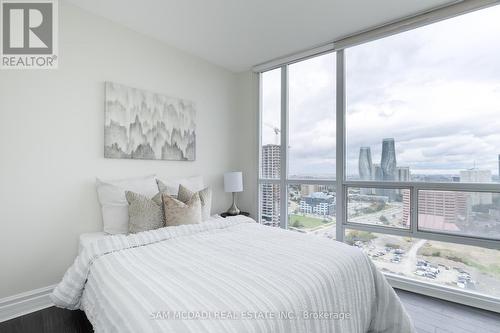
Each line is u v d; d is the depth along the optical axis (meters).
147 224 2.12
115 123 2.43
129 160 2.55
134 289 1.07
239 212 3.35
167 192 2.54
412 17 2.35
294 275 1.20
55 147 2.12
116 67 2.47
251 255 1.47
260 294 1.02
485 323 1.86
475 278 2.15
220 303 0.95
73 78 2.21
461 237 2.20
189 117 3.07
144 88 2.68
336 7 2.24
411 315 1.97
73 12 2.21
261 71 3.52
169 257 1.45
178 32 2.66
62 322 1.84
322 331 1.10
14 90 1.94
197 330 0.81
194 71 3.18
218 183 3.49
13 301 1.93
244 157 3.69
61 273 2.15
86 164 2.28
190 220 2.22
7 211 1.91
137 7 2.24
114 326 0.93
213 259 1.41
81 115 2.25
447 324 1.85
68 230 2.18
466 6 2.11
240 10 2.29
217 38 2.79
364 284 1.50
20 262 1.96
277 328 0.92
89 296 1.30
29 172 1.99
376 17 2.39
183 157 3.00
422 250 2.40
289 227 3.30
